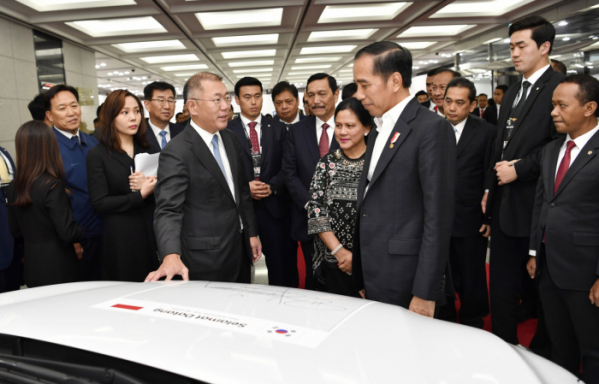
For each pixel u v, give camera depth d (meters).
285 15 8.43
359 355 0.78
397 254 1.53
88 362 0.82
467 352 0.85
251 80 3.02
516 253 2.24
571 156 1.78
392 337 0.87
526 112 2.07
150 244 2.36
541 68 2.06
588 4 7.43
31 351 0.87
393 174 1.53
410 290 1.54
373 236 1.58
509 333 2.29
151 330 0.86
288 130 2.97
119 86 19.38
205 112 1.81
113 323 0.90
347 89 3.09
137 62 12.78
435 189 1.42
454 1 8.16
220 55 12.48
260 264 4.08
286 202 3.06
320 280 2.26
